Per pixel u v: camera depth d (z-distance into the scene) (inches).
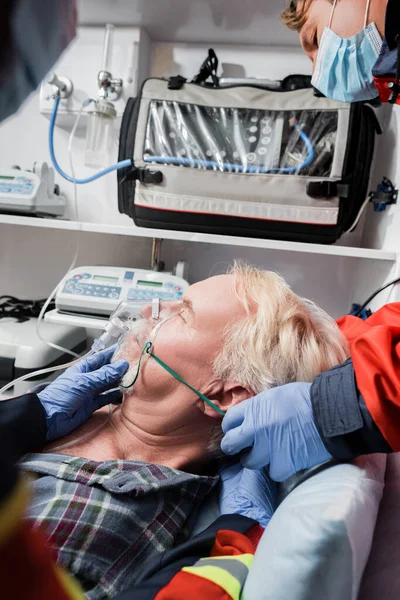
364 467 26.0
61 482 27.0
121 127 52.5
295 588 20.2
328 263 62.5
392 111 53.9
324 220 48.4
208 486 31.5
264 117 50.2
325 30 32.8
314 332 32.0
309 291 63.2
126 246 64.7
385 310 35.4
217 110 50.8
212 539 25.5
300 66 60.3
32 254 66.3
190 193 49.6
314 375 30.3
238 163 49.3
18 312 59.4
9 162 65.5
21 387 47.5
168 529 27.7
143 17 54.4
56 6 8.8
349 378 25.6
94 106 53.9
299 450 26.6
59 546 24.4
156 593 20.4
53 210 58.2
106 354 36.7
